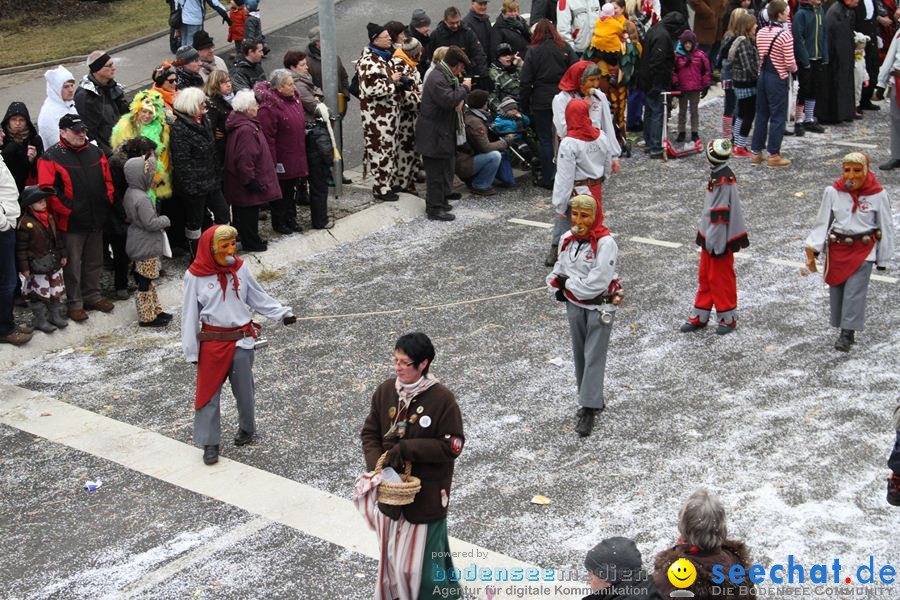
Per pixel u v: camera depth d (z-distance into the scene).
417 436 5.61
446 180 12.99
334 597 6.28
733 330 9.75
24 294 10.11
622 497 7.21
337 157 13.16
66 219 9.80
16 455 8.09
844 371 8.89
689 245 11.89
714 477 7.39
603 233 7.81
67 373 9.45
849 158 8.89
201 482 7.63
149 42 21.45
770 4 14.24
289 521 7.10
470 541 6.76
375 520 5.67
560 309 10.43
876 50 17.06
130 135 10.47
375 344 9.80
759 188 13.70
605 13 14.46
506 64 14.30
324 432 8.29
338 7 23.41
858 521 6.82
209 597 6.32
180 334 10.22
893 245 9.05
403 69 13.06
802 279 10.86
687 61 14.80
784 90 14.13
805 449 7.70
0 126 10.31
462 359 9.43
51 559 6.78
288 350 9.76
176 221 11.46
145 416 8.66
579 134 10.55
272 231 12.36
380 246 12.30
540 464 7.68
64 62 20.31
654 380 8.88
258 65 12.87
